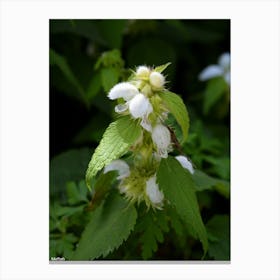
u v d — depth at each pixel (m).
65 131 0.64
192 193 0.40
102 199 0.45
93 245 0.42
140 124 0.38
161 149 0.39
